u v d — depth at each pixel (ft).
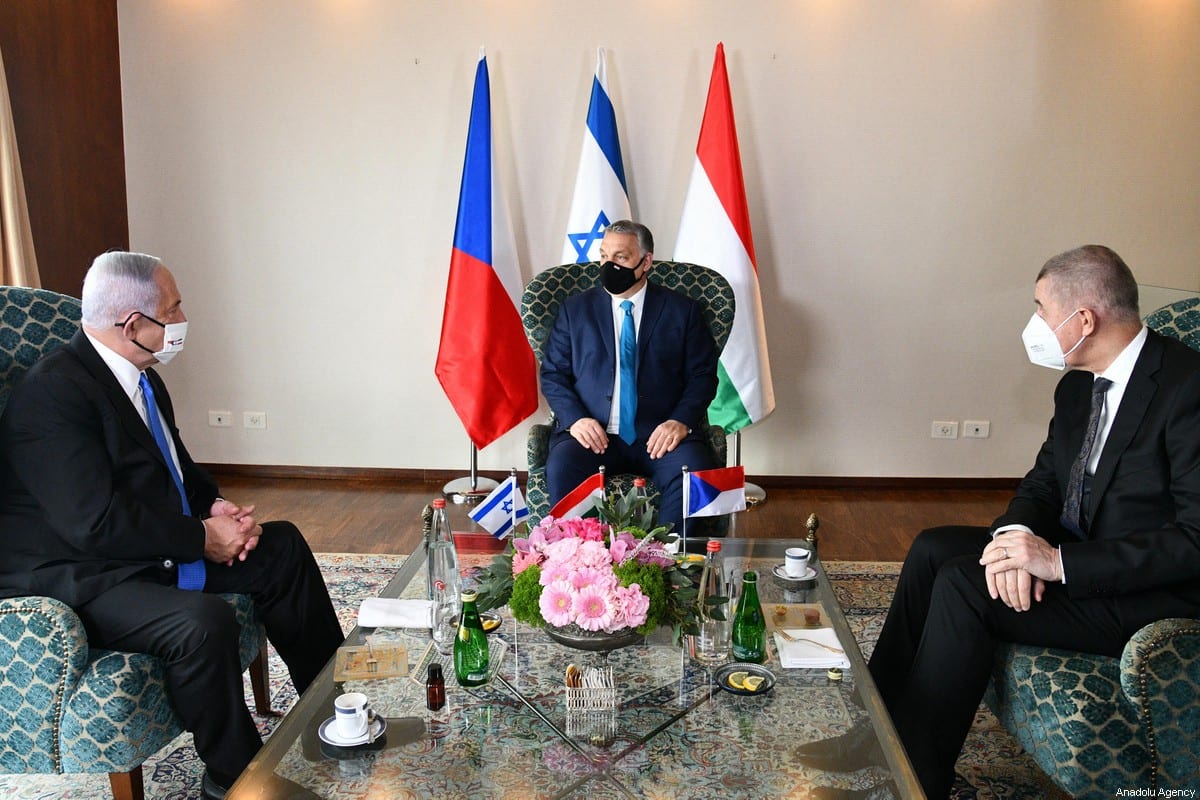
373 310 15.01
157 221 14.84
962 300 14.69
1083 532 7.15
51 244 13.28
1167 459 6.63
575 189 14.02
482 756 5.40
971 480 15.30
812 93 14.15
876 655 7.97
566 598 5.92
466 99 14.32
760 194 14.47
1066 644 6.50
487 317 13.65
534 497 10.48
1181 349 6.75
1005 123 14.11
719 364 13.84
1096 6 13.78
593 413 10.79
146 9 14.26
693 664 6.45
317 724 5.67
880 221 14.48
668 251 14.76
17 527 6.79
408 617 6.87
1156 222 14.33
